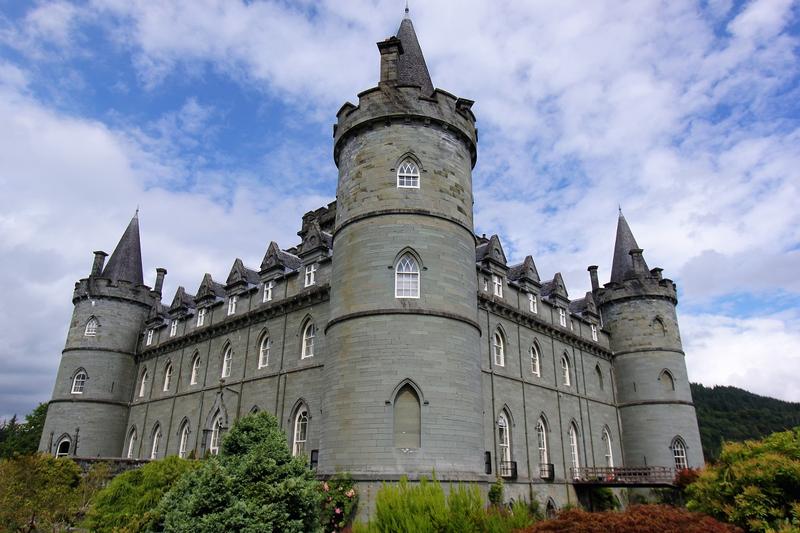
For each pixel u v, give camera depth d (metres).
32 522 21.44
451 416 21.72
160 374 43.09
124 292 47.41
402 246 23.72
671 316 44.94
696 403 97.19
